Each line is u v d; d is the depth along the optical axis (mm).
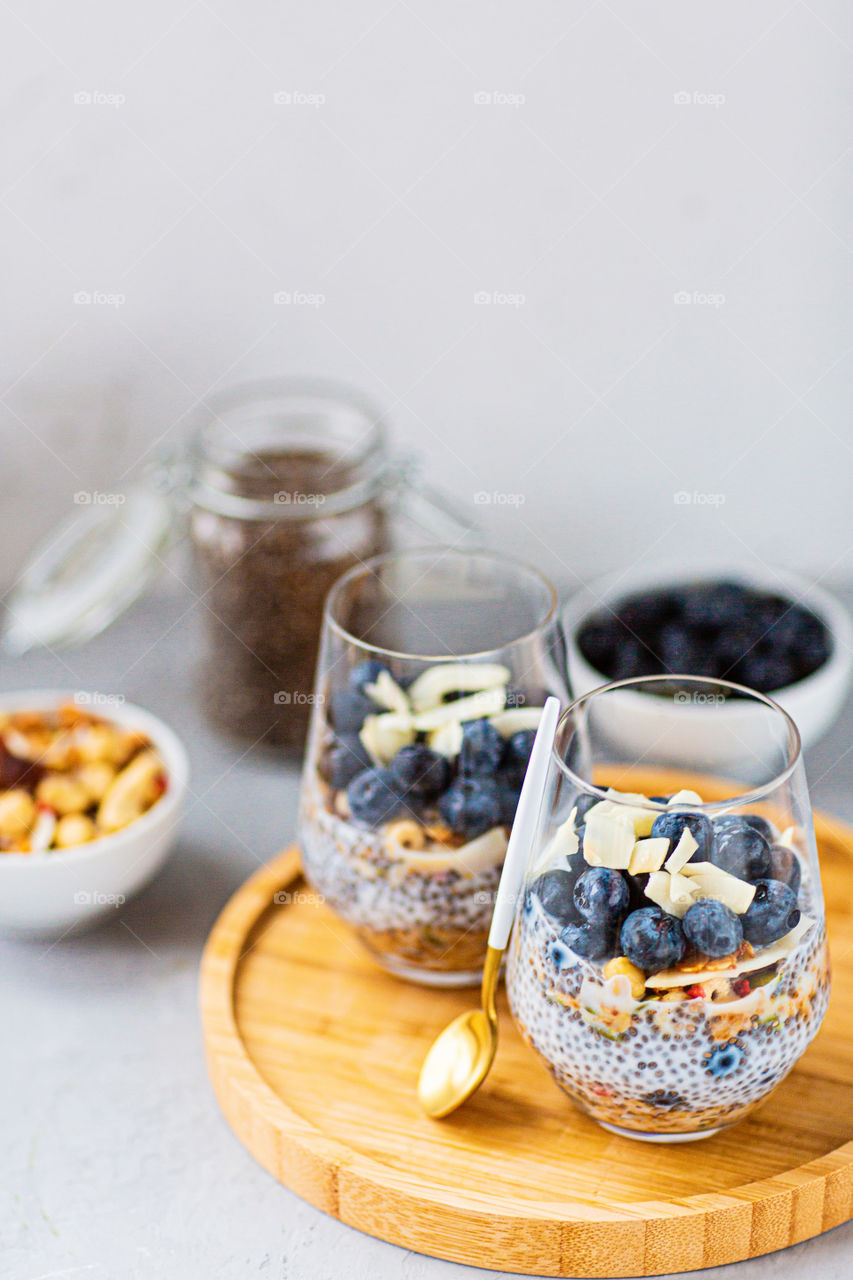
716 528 997
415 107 899
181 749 825
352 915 730
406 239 926
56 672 963
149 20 881
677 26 884
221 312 942
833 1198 673
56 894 777
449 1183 678
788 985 650
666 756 729
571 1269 668
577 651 877
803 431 973
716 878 639
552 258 931
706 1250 667
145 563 916
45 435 966
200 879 838
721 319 947
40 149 903
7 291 931
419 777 703
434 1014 749
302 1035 739
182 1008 777
